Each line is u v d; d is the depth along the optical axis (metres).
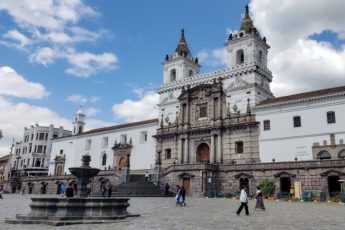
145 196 51.72
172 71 78.69
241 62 68.69
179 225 17.94
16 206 32.12
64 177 77.12
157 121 73.88
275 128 56.00
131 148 76.38
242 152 59.06
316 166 46.16
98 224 18.31
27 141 117.19
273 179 49.88
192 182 54.03
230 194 50.94
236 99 62.75
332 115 50.78
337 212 26.27
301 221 20.03
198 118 67.38
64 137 92.62
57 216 19.41
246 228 16.86
